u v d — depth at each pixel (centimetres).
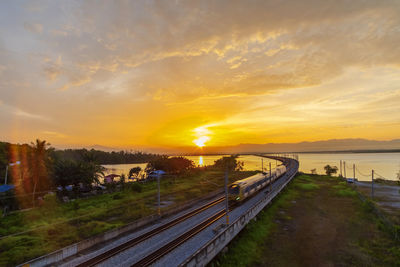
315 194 4403
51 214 2950
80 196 4369
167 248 1831
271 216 2912
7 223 2634
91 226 2394
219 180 6094
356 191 4472
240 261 1759
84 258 1694
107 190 4856
